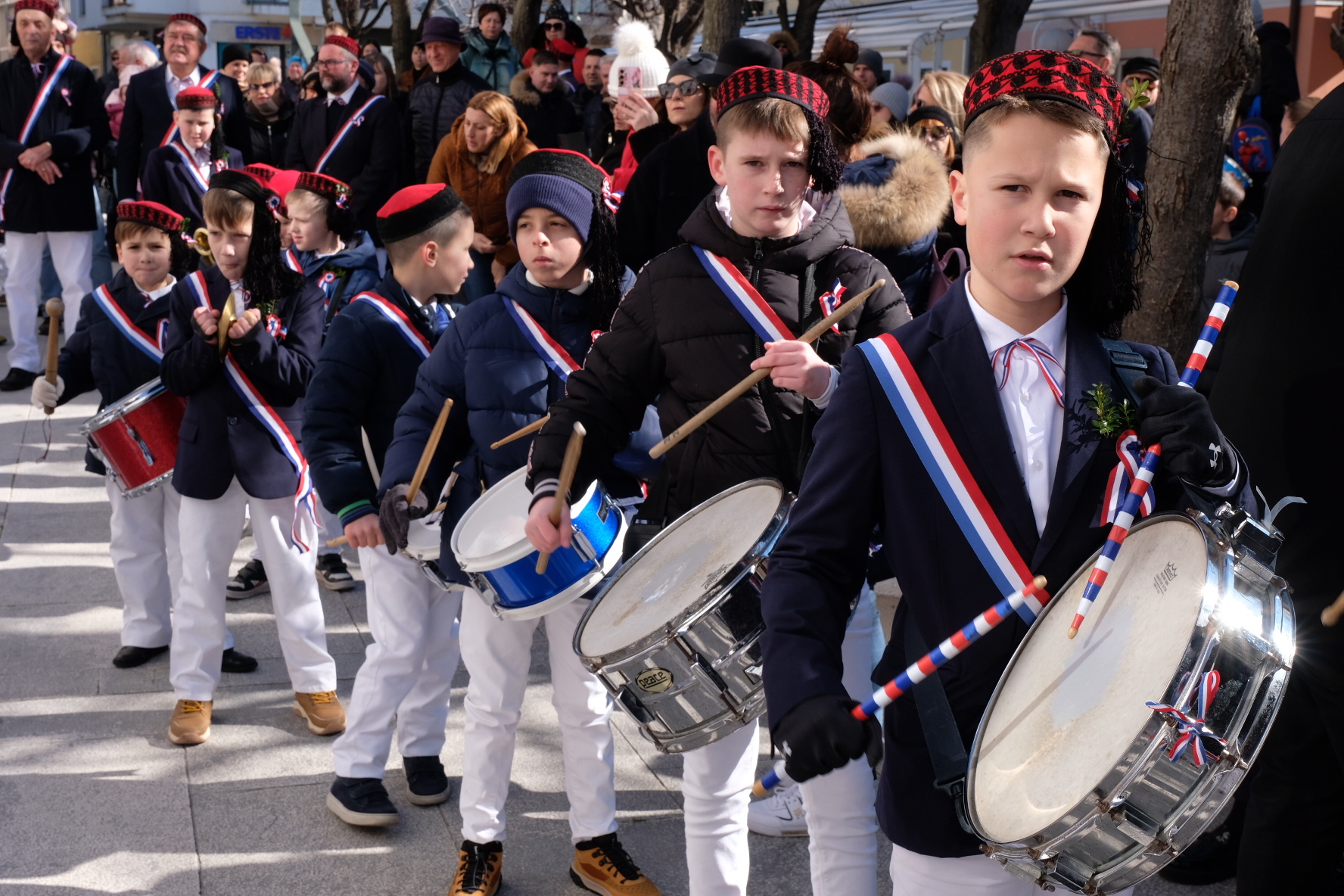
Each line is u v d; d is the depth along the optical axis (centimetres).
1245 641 161
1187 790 157
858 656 293
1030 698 176
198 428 405
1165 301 442
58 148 862
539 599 284
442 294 375
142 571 476
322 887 339
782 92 264
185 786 390
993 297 186
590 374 279
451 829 369
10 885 335
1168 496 187
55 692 454
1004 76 173
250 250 406
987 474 182
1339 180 237
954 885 190
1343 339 237
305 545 419
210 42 2894
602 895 332
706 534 258
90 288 912
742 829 283
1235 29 420
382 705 369
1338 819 254
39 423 798
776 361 252
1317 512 240
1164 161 435
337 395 360
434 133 846
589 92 957
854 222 372
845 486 188
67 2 3045
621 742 418
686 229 278
